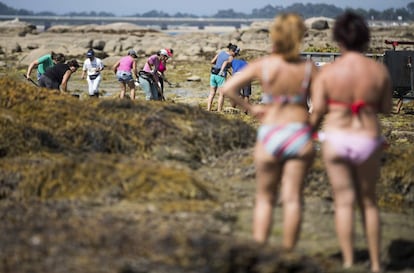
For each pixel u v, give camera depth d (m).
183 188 14.60
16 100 19.30
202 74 66.06
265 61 12.11
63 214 13.27
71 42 141.62
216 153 18.80
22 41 150.88
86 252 11.26
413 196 17.08
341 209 11.91
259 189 12.18
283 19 12.00
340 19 12.23
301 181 11.85
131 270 10.71
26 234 11.96
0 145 17.53
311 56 39.16
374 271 12.17
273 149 11.78
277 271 10.66
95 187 14.59
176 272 10.69
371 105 11.88
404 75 36.78
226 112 34.41
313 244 13.39
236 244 10.95
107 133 18.27
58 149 17.92
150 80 36.62
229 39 154.12
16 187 15.45
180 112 19.89
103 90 50.06
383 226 14.88
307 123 11.96
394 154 18.08
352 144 11.67
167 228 12.34
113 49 121.88
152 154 18.17
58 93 20.30
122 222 12.70
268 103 12.07
